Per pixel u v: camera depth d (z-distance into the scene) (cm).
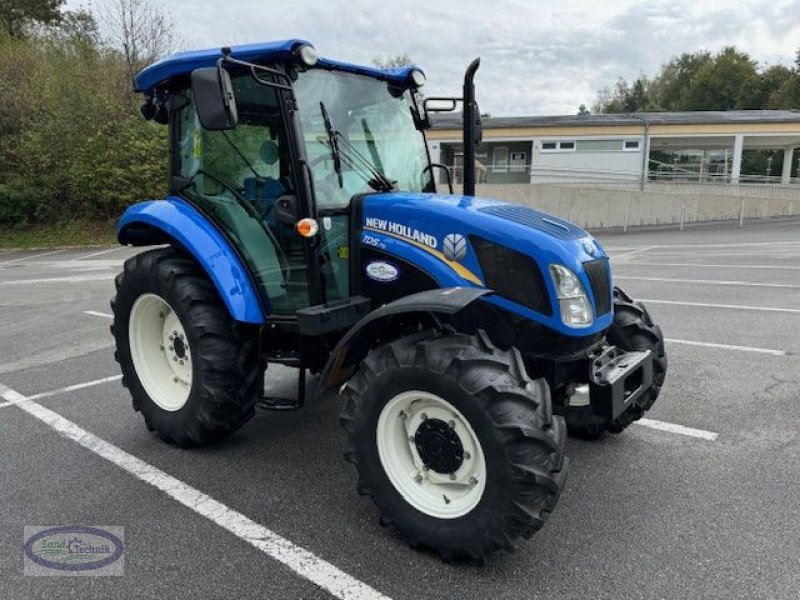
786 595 237
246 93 327
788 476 331
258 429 411
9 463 367
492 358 253
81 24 2473
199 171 373
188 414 363
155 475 347
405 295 316
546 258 286
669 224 2300
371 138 357
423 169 392
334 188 332
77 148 2042
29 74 2244
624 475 337
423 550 270
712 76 5959
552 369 294
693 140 2884
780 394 449
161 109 402
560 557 265
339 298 340
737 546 269
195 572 260
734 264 1089
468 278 299
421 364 257
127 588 251
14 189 2144
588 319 294
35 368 579
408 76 371
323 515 303
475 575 254
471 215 302
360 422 276
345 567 261
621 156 2734
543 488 239
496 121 3025
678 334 615
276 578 254
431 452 269
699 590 241
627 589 243
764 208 2406
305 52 304
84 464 363
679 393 455
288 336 364
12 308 922
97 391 503
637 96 7450
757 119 2634
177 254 384
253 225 347
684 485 325
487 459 244
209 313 352
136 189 2031
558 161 2808
